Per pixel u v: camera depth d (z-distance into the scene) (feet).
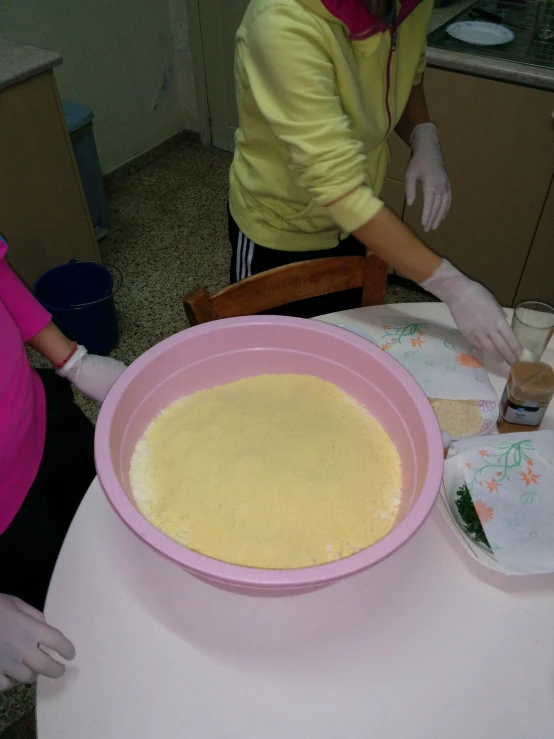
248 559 2.20
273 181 3.74
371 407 2.82
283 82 2.86
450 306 3.33
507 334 3.18
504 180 5.95
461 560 2.46
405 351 3.31
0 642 2.15
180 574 2.41
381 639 2.22
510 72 5.24
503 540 2.37
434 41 5.75
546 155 5.60
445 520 2.59
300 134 2.93
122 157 9.57
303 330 2.88
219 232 8.61
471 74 5.47
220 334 2.86
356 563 1.92
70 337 6.30
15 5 7.19
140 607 2.31
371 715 2.04
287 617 2.28
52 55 5.74
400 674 2.14
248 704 2.07
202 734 2.01
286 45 2.80
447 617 2.28
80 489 3.45
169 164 10.04
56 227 6.65
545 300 6.63
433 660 2.17
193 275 7.89
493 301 3.28
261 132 3.55
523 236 6.24
